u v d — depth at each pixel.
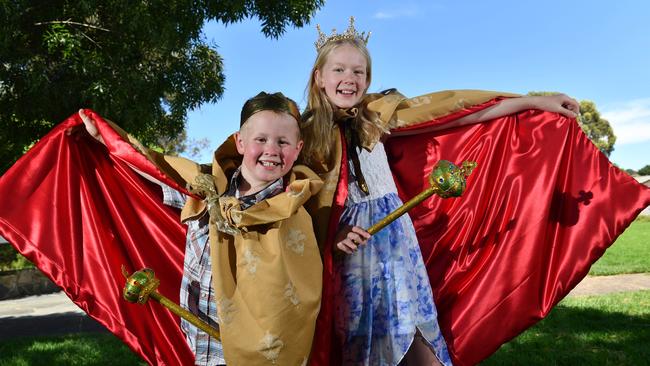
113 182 3.04
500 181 3.14
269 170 2.41
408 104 3.04
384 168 2.86
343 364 2.63
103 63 8.12
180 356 2.85
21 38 7.94
